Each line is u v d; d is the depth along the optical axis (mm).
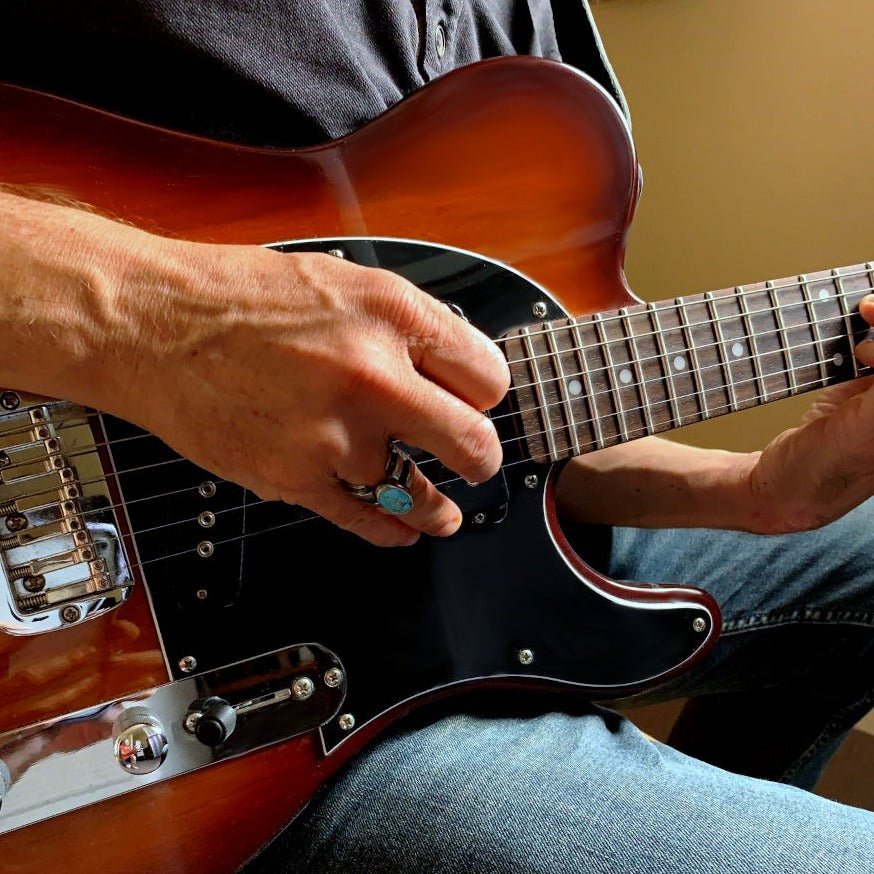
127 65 508
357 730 498
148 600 458
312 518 485
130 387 397
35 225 395
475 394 412
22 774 431
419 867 437
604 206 569
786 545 787
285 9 530
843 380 625
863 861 397
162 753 449
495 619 531
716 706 880
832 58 1049
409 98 521
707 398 583
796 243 1162
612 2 1164
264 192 505
